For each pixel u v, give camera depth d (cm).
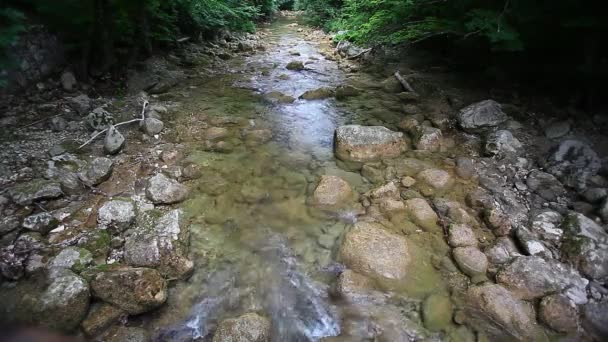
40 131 459
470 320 274
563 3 453
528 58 583
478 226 361
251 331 257
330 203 396
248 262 328
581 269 304
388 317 280
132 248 311
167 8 828
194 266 318
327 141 529
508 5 516
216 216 376
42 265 290
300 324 279
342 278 302
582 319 272
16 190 347
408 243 341
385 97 667
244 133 530
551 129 479
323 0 1418
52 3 515
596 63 457
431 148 489
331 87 723
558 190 393
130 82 637
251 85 733
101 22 574
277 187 425
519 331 266
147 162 441
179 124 545
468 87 650
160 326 273
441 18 660
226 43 1063
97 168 399
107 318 264
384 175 442
